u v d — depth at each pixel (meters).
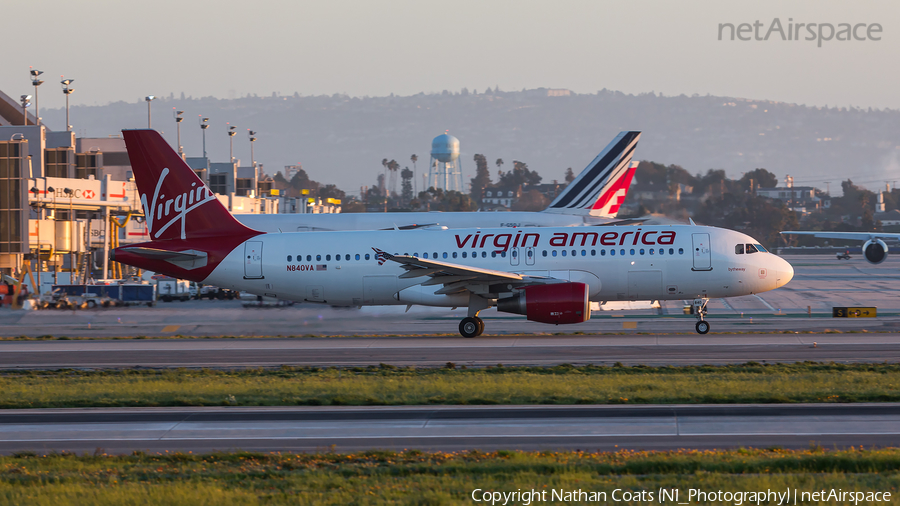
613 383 105.88
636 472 64.25
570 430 81.56
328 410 93.38
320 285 173.00
